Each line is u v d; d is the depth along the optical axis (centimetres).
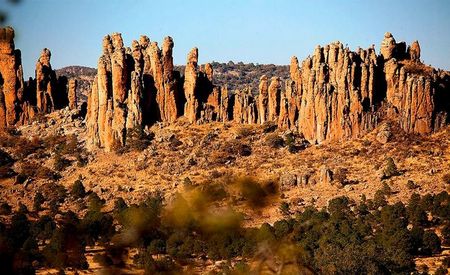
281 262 2925
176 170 14212
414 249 9531
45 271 4341
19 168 15512
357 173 13400
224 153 14700
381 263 8044
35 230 8638
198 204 3186
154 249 3366
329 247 8094
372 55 15925
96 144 16212
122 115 16100
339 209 11006
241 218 3123
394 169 13100
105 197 13000
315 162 14075
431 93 15050
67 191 13788
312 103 15488
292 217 10531
